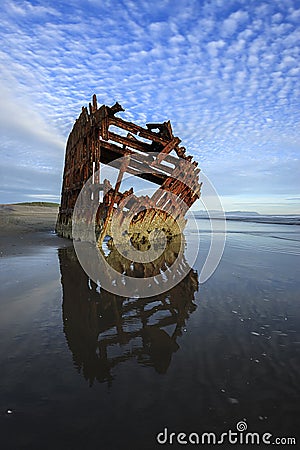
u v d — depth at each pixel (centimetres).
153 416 192
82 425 183
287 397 209
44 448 166
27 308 379
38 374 236
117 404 202
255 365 250
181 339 302
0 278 517
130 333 317
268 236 1244
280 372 239
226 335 309
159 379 231
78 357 262
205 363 255
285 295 437
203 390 218
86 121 994
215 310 383
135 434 178
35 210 3144
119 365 252
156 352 275
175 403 204
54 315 357
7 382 225
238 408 199
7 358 259
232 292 457
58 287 470
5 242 962
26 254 750
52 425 183
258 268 620
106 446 168
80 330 316
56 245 899
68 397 209
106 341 298
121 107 881
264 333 312
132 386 222
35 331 313
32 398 207
